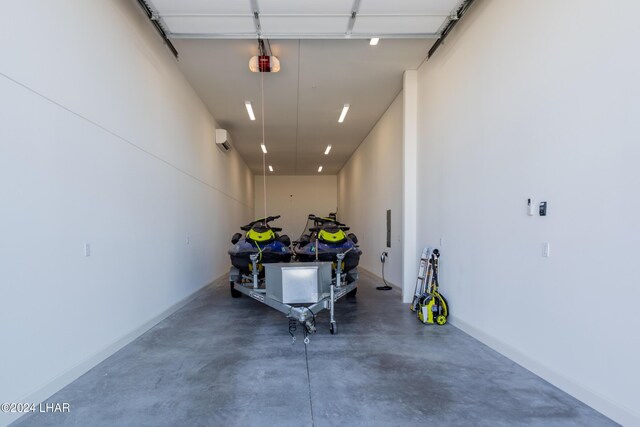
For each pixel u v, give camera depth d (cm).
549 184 281
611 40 228
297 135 975
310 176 1686
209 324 461
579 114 253
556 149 274
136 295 402
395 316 500
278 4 383
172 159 526
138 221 409
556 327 272
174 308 524
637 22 212
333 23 423
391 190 739
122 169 372
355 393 265
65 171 279
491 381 285
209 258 752
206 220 728
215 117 804
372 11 398
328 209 1678
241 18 409
